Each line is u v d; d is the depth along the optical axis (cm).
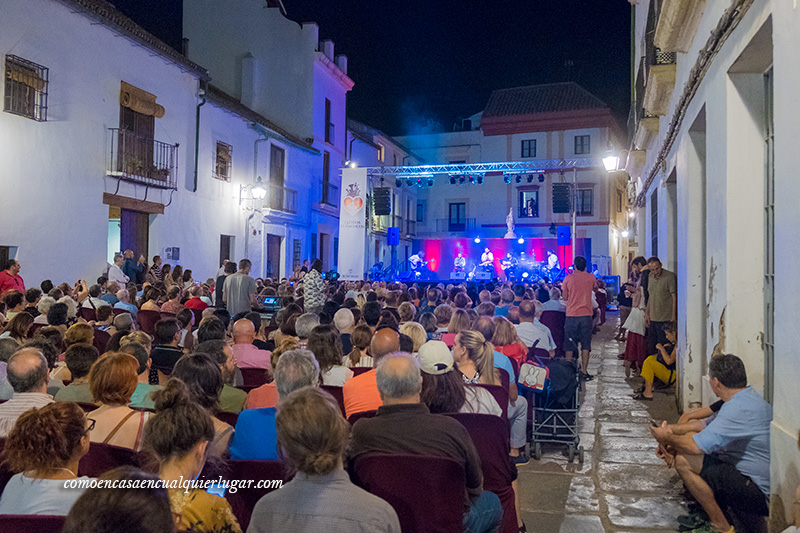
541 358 585
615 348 1274
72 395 390
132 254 1274
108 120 1263
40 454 223
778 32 327
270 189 2050
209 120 1675
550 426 546
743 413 364
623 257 3719
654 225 1103
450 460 257
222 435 316
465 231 3712
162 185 1428
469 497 288
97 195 1233
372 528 200
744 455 368
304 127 2397
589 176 3447
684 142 670
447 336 609
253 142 1936
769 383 432
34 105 1070
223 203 1755
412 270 3294
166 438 221
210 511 224
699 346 648
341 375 448
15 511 220
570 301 876
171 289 938
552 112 3509
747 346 450
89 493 133
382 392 287
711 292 514
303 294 1009
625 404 750
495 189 3653
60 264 1138
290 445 205
